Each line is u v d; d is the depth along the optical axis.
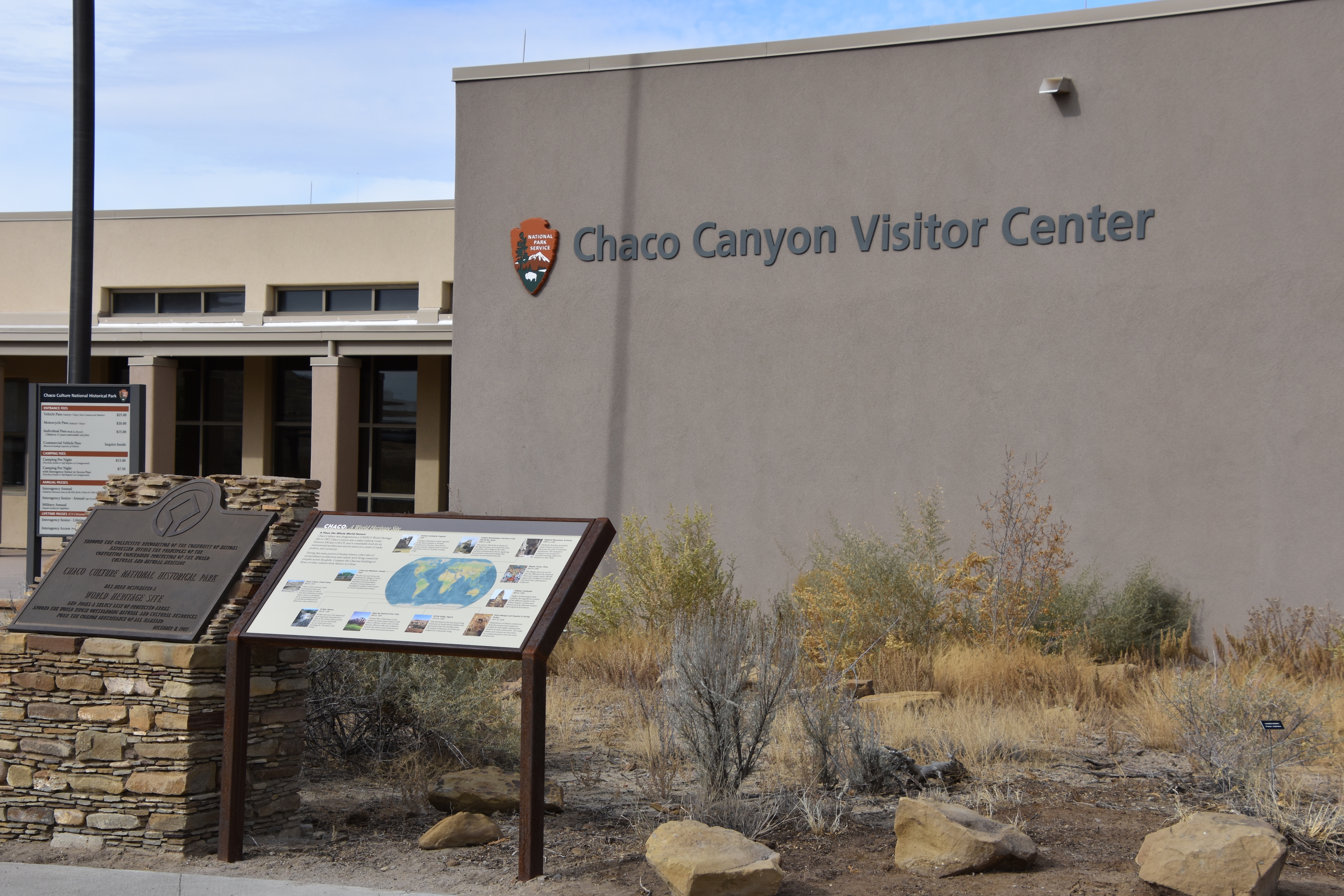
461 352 14.63
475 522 5.57
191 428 23.50
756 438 13.59
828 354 13.39
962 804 6.21
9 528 23.50
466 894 4.81
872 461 13.19
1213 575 12.02
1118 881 4.84
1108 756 7.35
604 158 14.20
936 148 13.09
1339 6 11.78
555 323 14.32
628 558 12.60
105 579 5.76
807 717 6.74
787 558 13.39
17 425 23.56
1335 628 10.98
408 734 7.23
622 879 4.98
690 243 13.88
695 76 13.91
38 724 5.52
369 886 4.91
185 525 5.93
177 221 22.34
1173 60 12.33
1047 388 12.65
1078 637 11.06
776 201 13.61
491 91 14.60
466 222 14.66
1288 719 6.81
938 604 11.19
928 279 13.07
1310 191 11.86
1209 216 12.19
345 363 20.19
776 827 5.78
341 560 5.50
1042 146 12.74
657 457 13.92
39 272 22.58
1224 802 6.19
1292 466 11.83
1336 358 11.72
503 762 7.30
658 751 7.11
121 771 5.41
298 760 5.86
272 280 21.83
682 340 13.88
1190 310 12.21
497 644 4.98
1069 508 12.52
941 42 13.07
